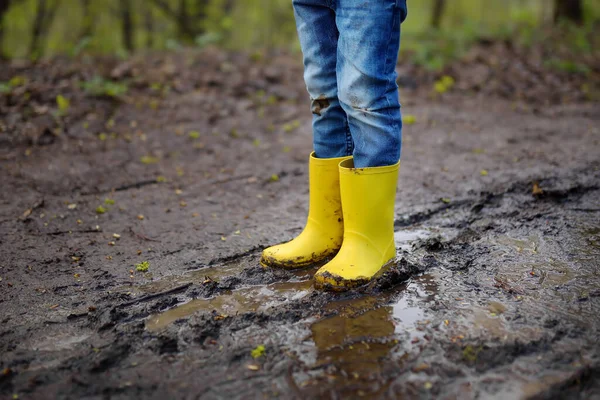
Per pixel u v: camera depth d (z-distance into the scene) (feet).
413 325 5.44
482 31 27.96
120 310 6.02
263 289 6.51
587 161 11.10
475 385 4.47
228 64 19.36
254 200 9.84
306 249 6.98
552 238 7.54
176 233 8.36
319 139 6.85
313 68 6.50
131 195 9.98
